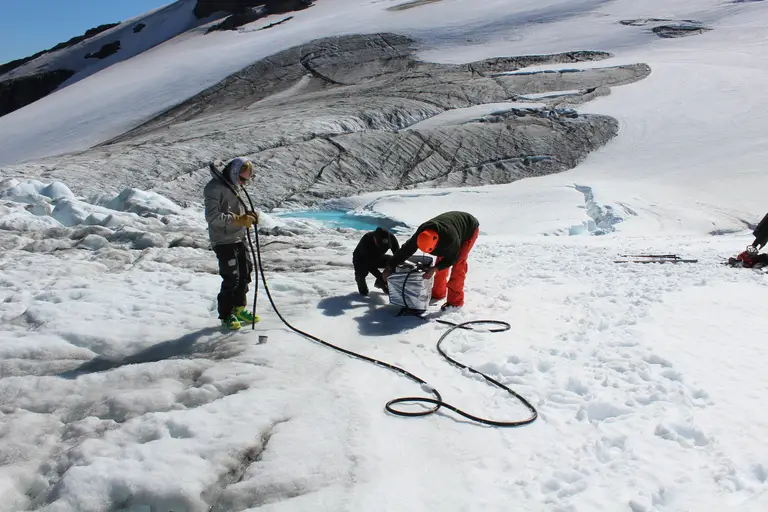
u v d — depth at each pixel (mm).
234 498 3033
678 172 38250
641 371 4461
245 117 55125
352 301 6742
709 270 8633
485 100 55812
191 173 38188
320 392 4227
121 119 69438
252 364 4738
